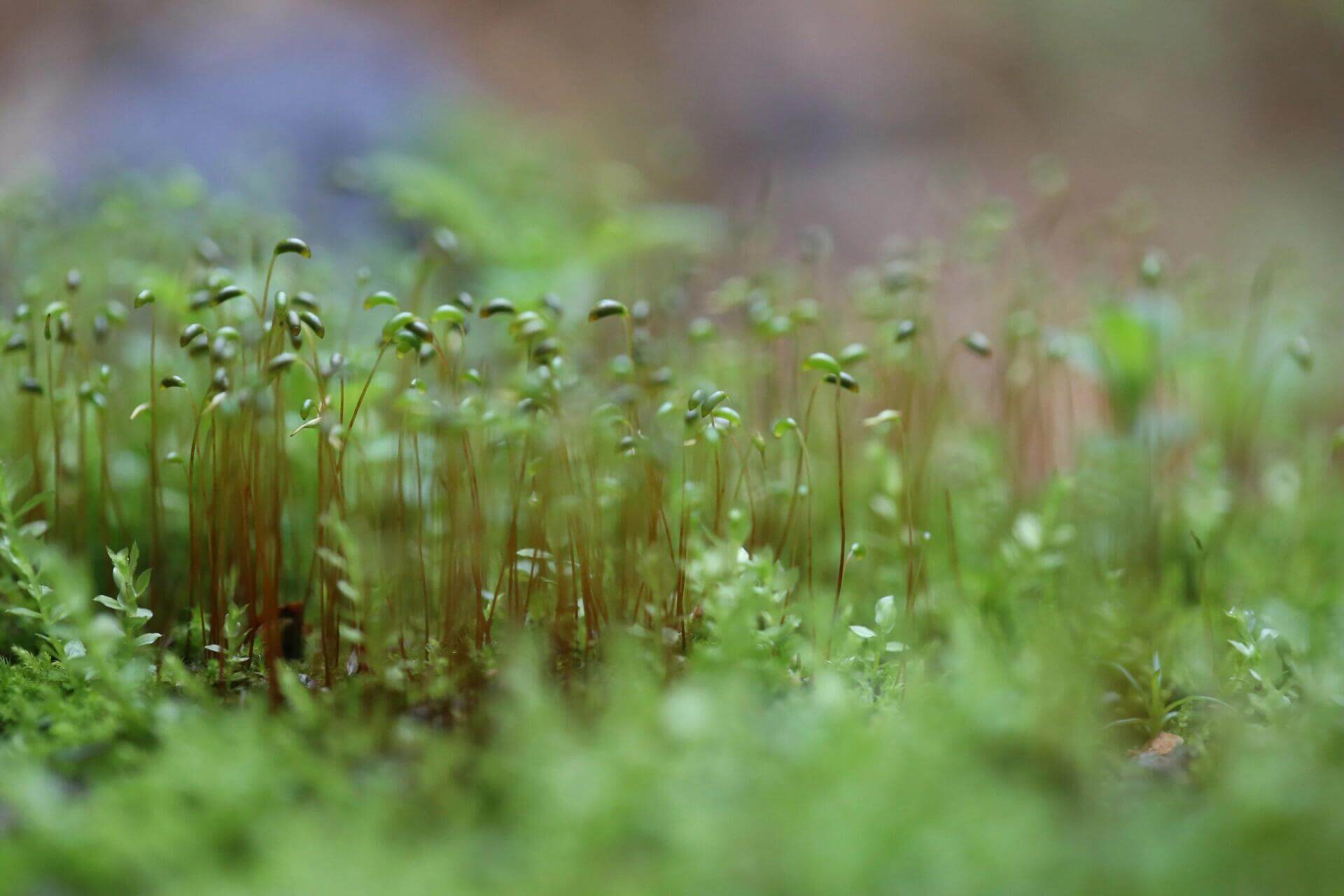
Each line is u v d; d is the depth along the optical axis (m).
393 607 0.35
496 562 0.36
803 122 0.83
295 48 0.65
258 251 0.37
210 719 0.32
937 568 0.37
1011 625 0.36
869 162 0.81
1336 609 0.36
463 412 0.34
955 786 0.31
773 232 0.54
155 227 0.40
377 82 0.65
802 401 0.40
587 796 0.30
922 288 0.38
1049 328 0.42
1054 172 0.43
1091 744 0.32
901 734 0.32
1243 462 0.41
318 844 0.30
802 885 0.30
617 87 0.81
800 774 0.31
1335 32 0.95
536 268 0.44
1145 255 0.42
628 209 0.57
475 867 0.31
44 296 0.39
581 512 0.35
